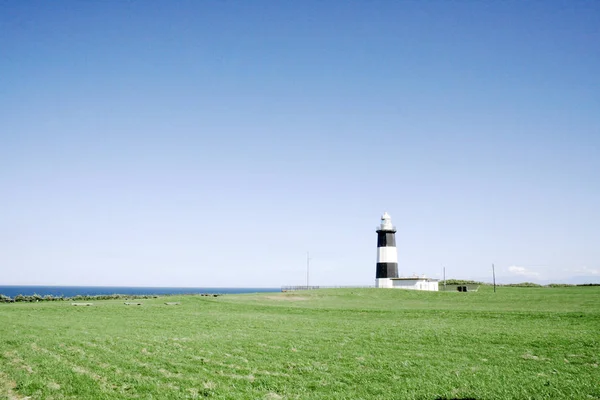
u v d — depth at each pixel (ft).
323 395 61.98
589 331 113.29
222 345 99.25
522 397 59.47
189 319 157.17
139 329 127.95
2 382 68.39
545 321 140.15
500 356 86.22
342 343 101.55
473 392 61.87
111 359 83.66
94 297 313.32
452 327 125.59
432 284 386.73
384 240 390.83
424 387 64.90
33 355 86.94
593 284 417.28
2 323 140.05
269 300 259.80
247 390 64.44
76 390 63.77
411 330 119.03
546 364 79.15
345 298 280.10
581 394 60.23
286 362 82.48
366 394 62.39
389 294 298.35
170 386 66.59
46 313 176.96
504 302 242.17
